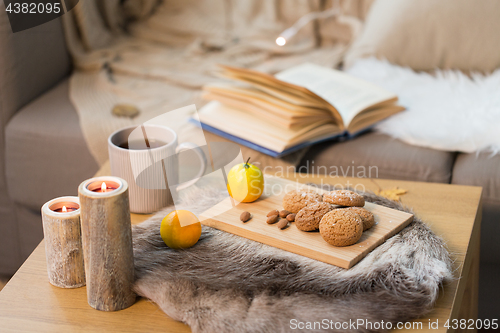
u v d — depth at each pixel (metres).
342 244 1.17
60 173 1.74
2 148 1.76
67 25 2.04
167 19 2.45
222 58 2.25
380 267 1.14
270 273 1.15
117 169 1.27
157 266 1.17
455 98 1.75
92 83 1.97
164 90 1.95
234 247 1.20
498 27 1.87
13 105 1.76
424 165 1.60
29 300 1.15
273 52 2.30
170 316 1.11
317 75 1.88
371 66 1.97
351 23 2.31
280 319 1.08
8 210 1.84
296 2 2.40
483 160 1.59
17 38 1.73
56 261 1.16
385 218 1.24
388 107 1.74
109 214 1.09
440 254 1.19
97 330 1.11
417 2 1.98
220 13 2.46
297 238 1.20
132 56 2.23
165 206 1.29
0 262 1.91
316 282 1.13
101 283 1.12
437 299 1.14
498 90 1.74
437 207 1.34
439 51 1.95
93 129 1.71
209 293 1.12
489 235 1.58
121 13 2.44
